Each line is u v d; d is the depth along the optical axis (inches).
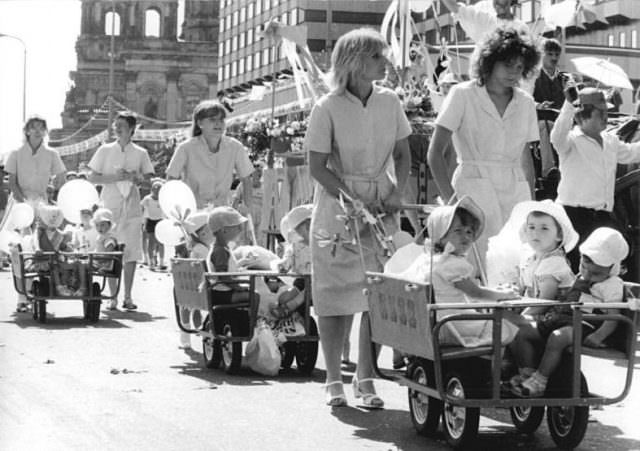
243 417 346.3
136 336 545.6
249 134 869.8
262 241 864.3
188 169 536.1
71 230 655.8
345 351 466.0
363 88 375.6
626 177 582.6
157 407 360.2
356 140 372.8
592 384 407.2
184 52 6766.7
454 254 316.5
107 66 6845.5
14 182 717.9
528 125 382.0
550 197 614.5
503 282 353.7
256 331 433.1
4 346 502.0
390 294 321.7
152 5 6894.7
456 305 296.8
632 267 584.1
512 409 332.8
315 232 371.9
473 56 378.6
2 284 872.3
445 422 309.9
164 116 6766.7
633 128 592.4
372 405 362.6
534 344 307.9
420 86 705.0
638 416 352.8
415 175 663.1
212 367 446.9
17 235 658.2
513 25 377.1
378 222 373.1
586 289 338.3
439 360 297.3
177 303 474.6
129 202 685.3
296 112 880.3
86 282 616.4
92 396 377.4
